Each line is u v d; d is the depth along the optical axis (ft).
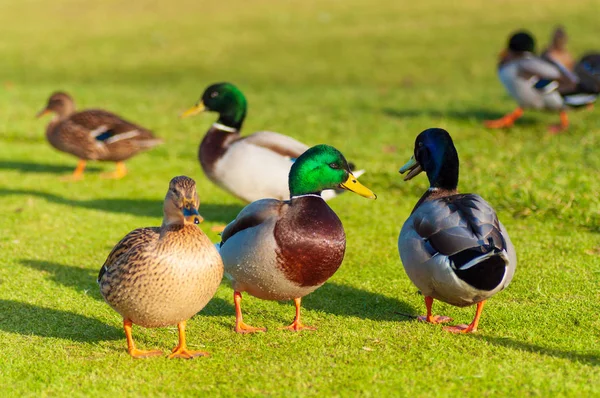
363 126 62.13
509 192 41.83
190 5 161.17
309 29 135.44
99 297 29.73
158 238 21.67
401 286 30.60
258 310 28.40
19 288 30.55
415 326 26.04
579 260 32.63
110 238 37.99
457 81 95.91
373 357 23.09
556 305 27.66
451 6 147.74
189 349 24.29
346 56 114.73
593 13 133.59
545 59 57.47
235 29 137.69
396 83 96.63
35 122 66.74
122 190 48.14
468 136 57.11
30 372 22.48
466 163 48.49
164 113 69.51
